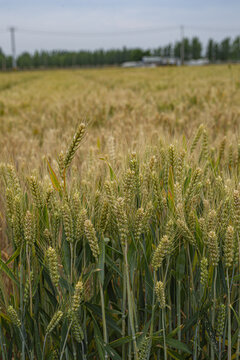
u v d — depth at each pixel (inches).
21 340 80.1
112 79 1282.0
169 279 84.6
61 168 82.5
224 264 78.1
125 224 70.9
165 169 91.8
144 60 5452.8
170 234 77.5
